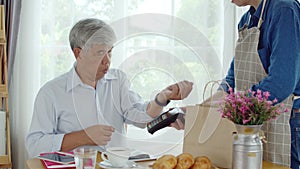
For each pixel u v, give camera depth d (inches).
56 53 139.4
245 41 84.6
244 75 85.0
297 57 76.9
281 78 76.0
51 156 75.6
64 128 85.9
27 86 137.4
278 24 78.3
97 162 73.1
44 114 84.5
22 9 136.5
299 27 78.1
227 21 127.4
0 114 129.6
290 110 80.6
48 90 85.9
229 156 70.5
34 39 137.3
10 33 134.3
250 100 66.3
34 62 137.7
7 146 131.4
